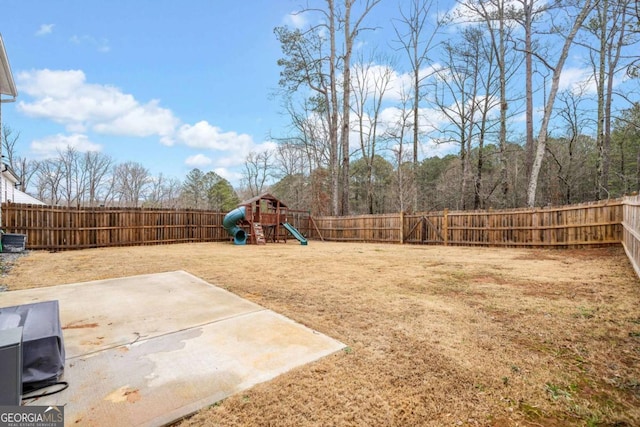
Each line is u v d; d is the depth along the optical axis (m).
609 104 13.84
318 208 24.20
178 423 1.51
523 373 2.04
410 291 4.14
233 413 1.59
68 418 1.51
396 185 25.16
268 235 14.42
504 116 14.13
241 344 2.40
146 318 2.96
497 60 14.75
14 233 8.57
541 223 9.37
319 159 23.91
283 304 3.51
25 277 4.87
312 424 1.53
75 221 9.73
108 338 2.48
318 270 5.75
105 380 1.86
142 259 7.16
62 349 1.97
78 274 5.15
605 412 1.66
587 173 17.64
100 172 28.39
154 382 1.85
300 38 16.52
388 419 1.58
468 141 17.12
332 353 2.28
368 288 4.31
